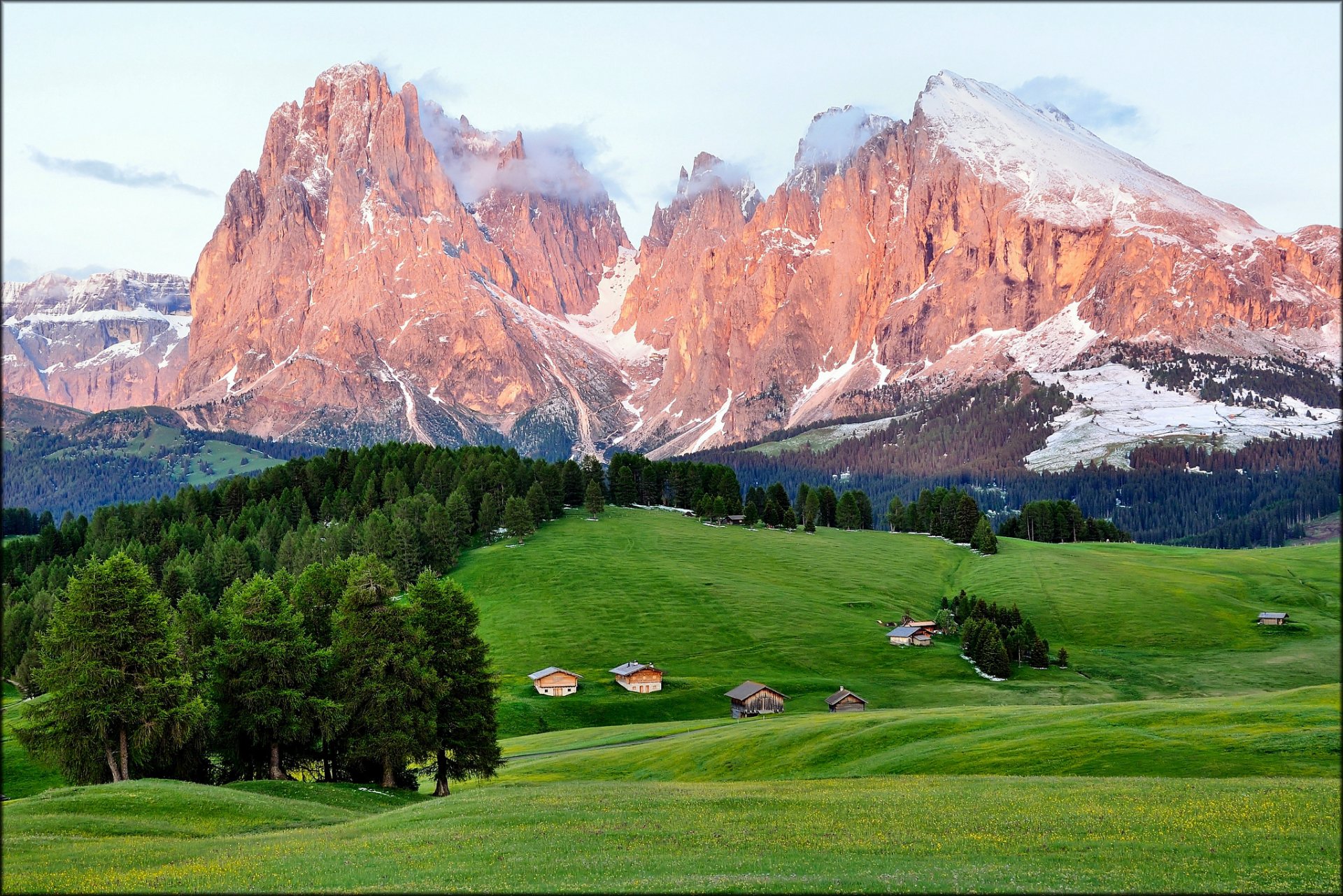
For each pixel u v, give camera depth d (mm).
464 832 50812
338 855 46625
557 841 48062
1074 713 84062
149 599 76188
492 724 82500
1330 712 71688
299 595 97688
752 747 92188
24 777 89625
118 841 50750
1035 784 59562
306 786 72625
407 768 96375
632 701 139750
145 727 72688
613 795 61906
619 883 40062
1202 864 41406
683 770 90438
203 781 81062
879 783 64500
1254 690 148125
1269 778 57312
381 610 79750
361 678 79500
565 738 118250
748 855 44969
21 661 150750
